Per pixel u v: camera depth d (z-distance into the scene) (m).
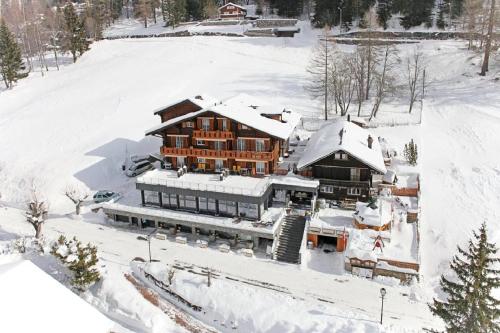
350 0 110.88
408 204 50.56
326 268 43.16
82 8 170.50
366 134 57.78
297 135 67.69
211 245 47.72
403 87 83.94
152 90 86.62
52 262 43.75
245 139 52.34
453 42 98.44
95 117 78.00
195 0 142.75
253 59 103.06
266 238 48.12
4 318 24.64
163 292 39.75
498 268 41.88
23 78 104.12
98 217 54.09
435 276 41.62
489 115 68.44
